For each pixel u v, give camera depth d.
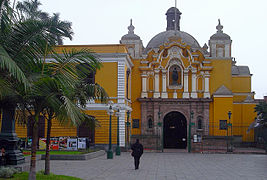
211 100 39.16
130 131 38.19
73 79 13.36
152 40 49.97
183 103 39.75
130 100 39.00
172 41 40.31
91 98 16.25
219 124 38.91
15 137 18.53
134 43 42.66
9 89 11.59
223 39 42.12
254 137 42.41
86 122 16.39
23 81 10.54
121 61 33.78
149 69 40.31
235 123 42.72
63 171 18.22
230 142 36.78
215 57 40.50
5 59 10.15
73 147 29.98
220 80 40.25
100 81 33.81
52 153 26.69
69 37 13.26
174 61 40.34
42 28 12.65
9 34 12.24
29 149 31.20
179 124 40.78
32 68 12.95
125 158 26.64
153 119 39.69
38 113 13.13
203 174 17.61
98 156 28.72
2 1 11.73
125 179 15.64
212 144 38.25
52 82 12.38
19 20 12.49
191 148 37.22
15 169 15.09
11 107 13.19
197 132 39.47
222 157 28.84
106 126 33.47
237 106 42.94
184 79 40.03
